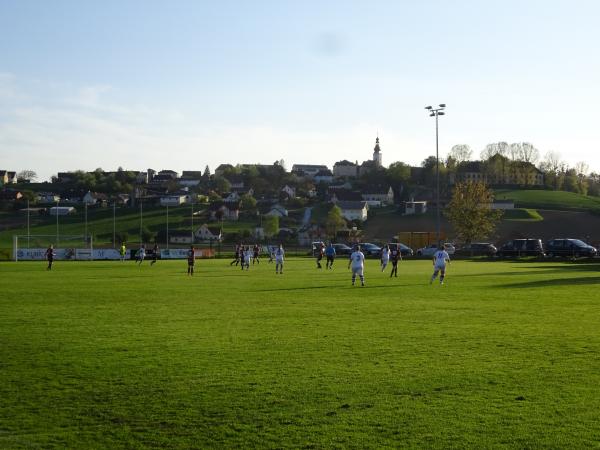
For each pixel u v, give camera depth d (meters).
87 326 21.05
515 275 49.62
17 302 29.11
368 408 11.33
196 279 46.31
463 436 9.91
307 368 14.38
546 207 191.25
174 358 15.52
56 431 10.27
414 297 31.19
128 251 95.19
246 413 11.09
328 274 53.16
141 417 10.92
